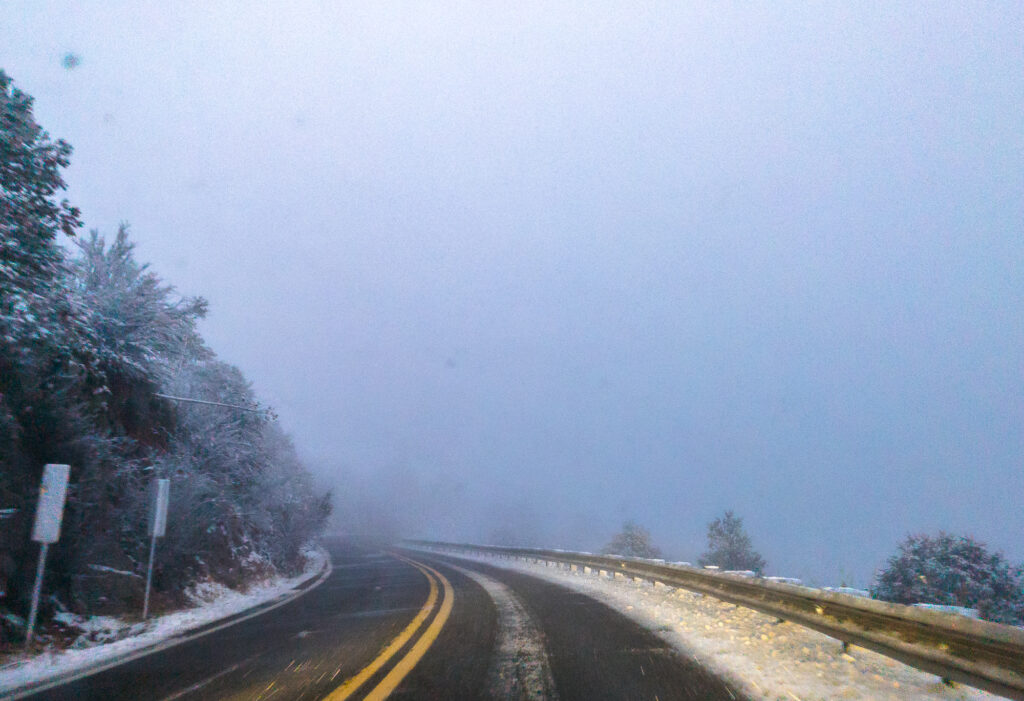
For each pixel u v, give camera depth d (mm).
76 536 11203
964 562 15914
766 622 9070
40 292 11812
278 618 11859
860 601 6652
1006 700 5102
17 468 10539
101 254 17141
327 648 8180
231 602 15859
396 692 5742
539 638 8367
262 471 26688
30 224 11133
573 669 6496
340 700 5520
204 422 21969
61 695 6266
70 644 9445
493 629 9242
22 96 11078
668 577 14203
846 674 6012
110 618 11414
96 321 15477
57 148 11367
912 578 16297
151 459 16781
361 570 28938
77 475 11719
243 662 7512
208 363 25047
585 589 15398
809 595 7871
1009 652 4664
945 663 5270
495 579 19703
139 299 16312
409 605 12992
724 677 6039
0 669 7797
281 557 27156
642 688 5715
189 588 15656
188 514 15430
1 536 9828
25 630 9203
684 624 9352
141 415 17094
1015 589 15195
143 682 6680
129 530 13961
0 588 9594
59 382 12516
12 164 10875
